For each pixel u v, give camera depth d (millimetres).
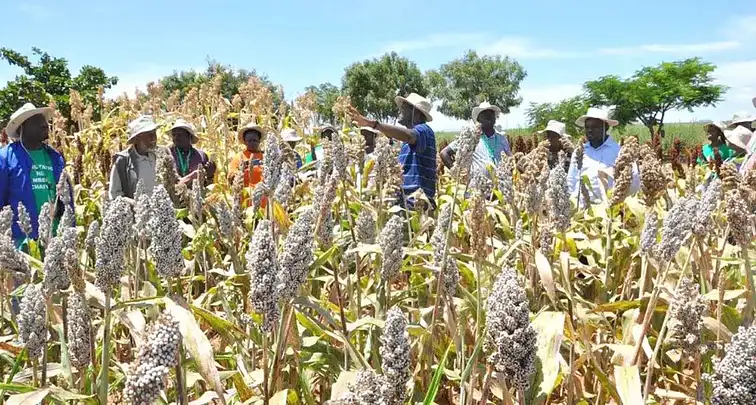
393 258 3191
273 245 2326
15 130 5781
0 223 3881
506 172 4641
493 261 3887
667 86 39875
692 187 6281
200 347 2238
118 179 6770
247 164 7227
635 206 5312
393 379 2115
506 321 2164
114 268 2395
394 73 53094
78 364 2645
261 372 3025
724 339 3092
